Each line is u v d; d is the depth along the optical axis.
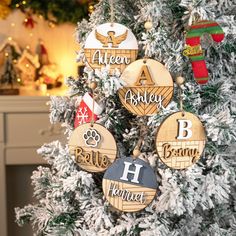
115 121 0.66
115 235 0.65
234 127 0.62
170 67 0.62
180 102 0.63
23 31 1.79
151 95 0.61
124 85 0.60
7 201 1.84
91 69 0.64
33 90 1.76
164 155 0.61
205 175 0.64
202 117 0.62
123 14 0.68
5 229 1.69
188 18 0.61
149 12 0.61
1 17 1.75
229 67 0.69
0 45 1.77
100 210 0.65
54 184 0.72
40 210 0.79
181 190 0.59
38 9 1.75
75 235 0.67
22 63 1.74
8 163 1.63
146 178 0.62
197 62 0.60
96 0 1.13
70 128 0.74
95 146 0.64
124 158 0.63
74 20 1.76
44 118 1.63
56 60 1.83
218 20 0.62
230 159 0.66
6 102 1.59
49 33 1.81
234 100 0.67
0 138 1.61
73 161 0.66
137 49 0.62
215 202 0.67
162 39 0.61
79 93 0.71
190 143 0.61
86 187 0.67
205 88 0.67
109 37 0.62
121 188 0.62
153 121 0.61
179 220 0.69
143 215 0.65
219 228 0.69
